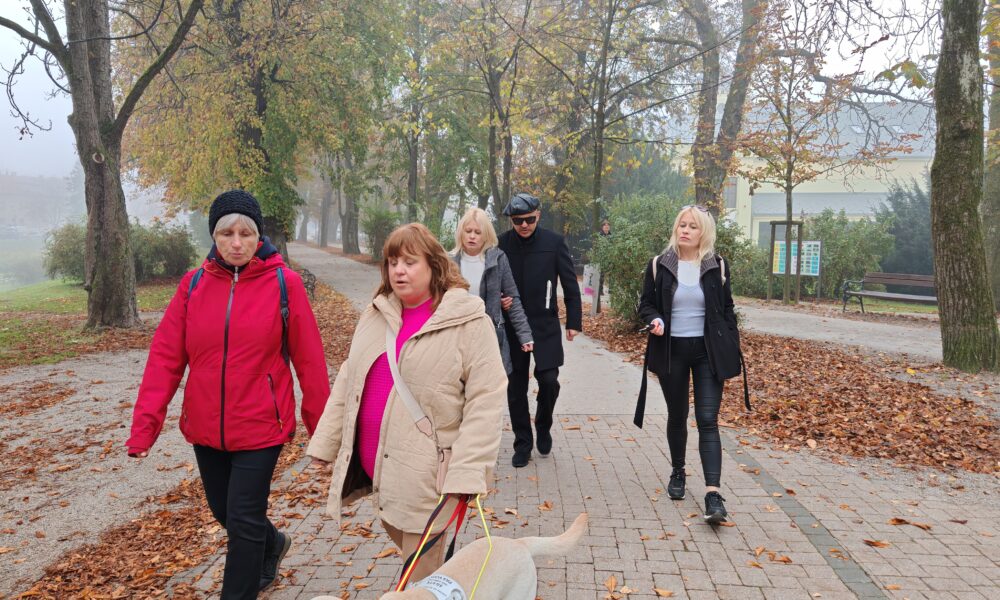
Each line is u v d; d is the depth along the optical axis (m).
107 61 12.16
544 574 3.24
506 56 16.36
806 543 3.57
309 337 2.77
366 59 21.31
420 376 2.24
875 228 20.06
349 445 2.34
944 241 7.91
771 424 6.05
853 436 5.65
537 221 4.78
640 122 22.33
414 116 24.27
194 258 24.84
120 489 4.83
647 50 19.64
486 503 4.16
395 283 2.30
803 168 17.61
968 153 7.71
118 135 12.27
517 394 4.79
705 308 3.98
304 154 25.95
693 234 4.02
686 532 3.72
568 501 4.18
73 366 9.43
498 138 18.20
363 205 36.34
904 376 7.69
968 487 4.46
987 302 7.81
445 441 2.26
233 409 2.59
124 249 12.34
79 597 3.29
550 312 4.80
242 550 2.59
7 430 6.38
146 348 10.84
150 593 3.26
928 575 3.20
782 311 15.23
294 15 16.72
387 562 3.44
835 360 8.66
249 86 19.09
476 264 4.50
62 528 4.17
